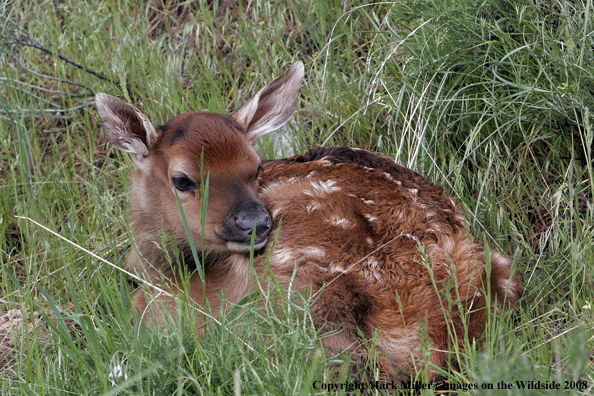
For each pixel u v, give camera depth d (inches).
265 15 535.5
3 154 502.9
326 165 332.8
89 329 262.8
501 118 394.6
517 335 294.4
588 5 364.2
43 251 406.6
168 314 273.6
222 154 311.6
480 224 353.1
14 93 520.1
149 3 597.9
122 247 407.5
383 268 273.1
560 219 361.7
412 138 415.5
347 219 286.4
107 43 566.6
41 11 565.3
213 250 313.4
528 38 395.9
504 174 391.9
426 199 307.1
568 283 332.5
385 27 480.4
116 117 336.2
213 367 248.5
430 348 251.9
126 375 245.6
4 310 373.1
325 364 243.9
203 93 502.0
